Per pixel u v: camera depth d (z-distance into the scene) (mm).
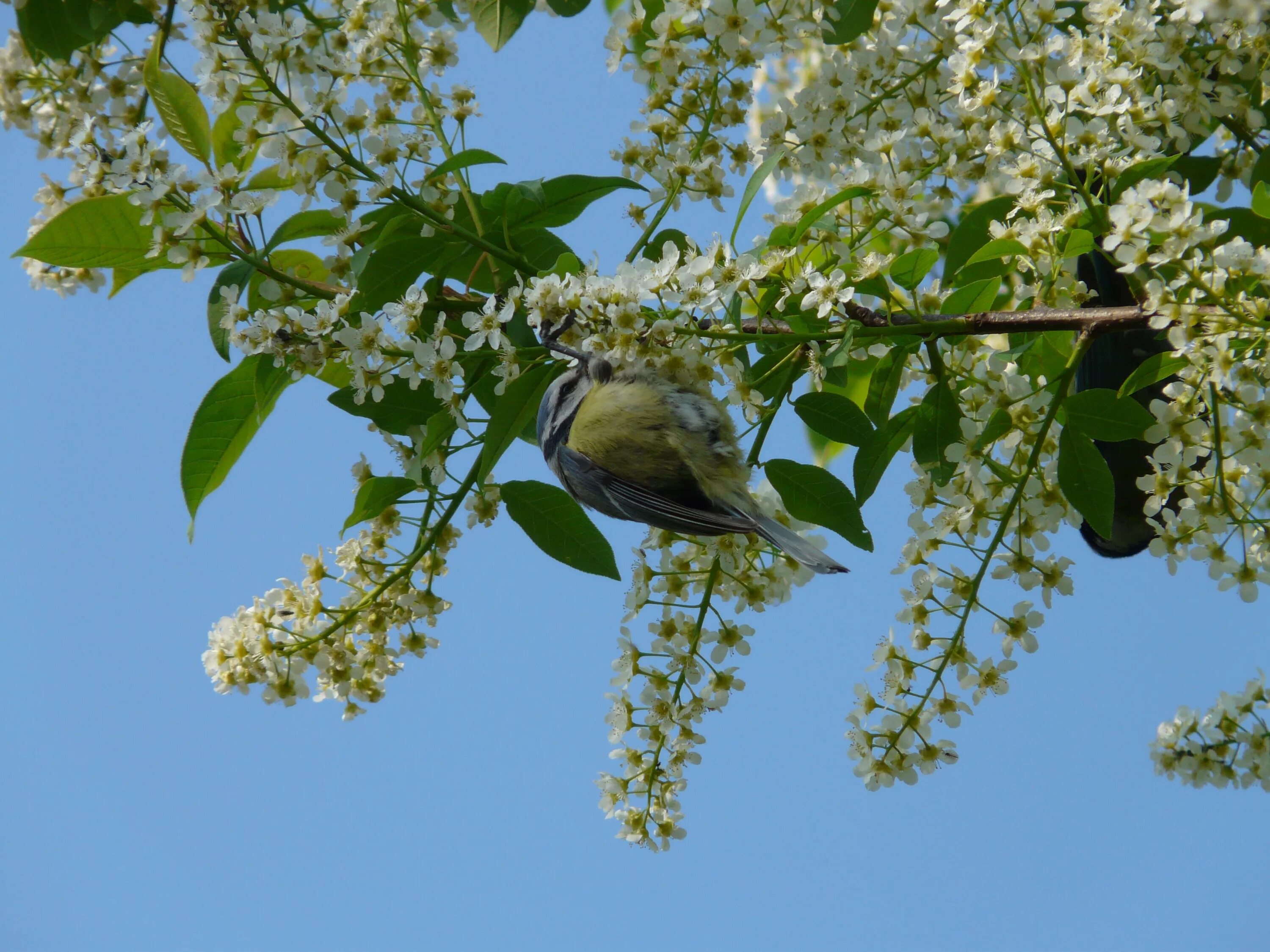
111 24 8484
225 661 8195
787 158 8672
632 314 7277
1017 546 7738
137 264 7867
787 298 7438
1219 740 8359
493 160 7500
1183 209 6379
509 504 8398
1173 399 7477
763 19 8070
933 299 7871
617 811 8258
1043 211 7469
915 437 7695
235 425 8391
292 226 7879
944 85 8250
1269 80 7996
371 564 8492
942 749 7621
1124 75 7281
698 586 8641
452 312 8344
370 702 8500
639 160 8773
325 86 7680
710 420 8625
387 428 8305
